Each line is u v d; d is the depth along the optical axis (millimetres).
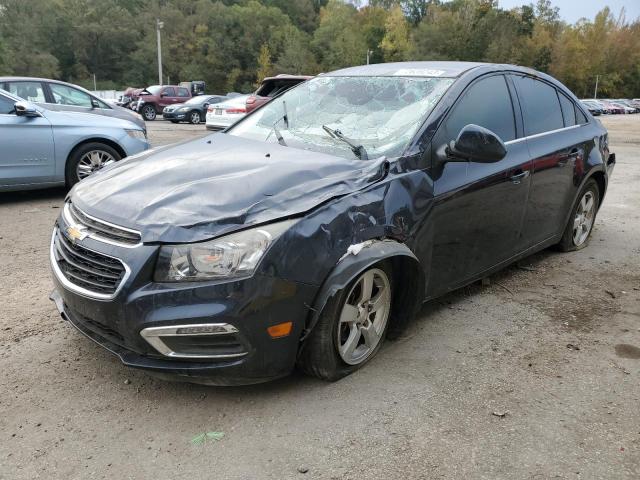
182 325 2516
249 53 102875
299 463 2418
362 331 3102
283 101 4262
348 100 3908
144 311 2537
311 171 3039
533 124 4391
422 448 2527
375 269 3018
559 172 4590
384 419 2723
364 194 2949
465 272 3779
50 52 99375
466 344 3510
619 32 110750
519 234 4266
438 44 100562
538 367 3260
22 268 4680
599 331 3760
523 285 4559
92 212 2861
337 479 2334
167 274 2555
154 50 99000
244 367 2633
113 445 2520
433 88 3725
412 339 3557
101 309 2654
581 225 5441
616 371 3244
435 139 3395
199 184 2932
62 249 2982
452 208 3451
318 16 134375
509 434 2641
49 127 6980
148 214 2707
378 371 3152
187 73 99062
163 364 2621
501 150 3279
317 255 2686
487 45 100062
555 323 3861
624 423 2752
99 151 7445
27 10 98812
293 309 2656
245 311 2535
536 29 106062
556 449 2545
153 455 2459
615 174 10914
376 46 112250
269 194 2803
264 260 2547
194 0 109500
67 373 3074
